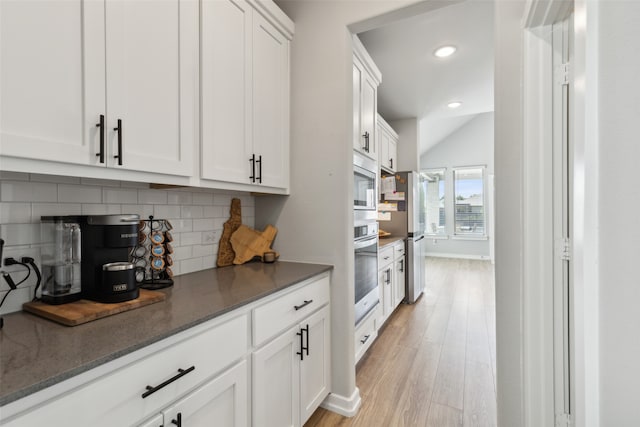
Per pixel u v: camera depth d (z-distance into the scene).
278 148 1.85
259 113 1.69
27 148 0.81
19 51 0.80
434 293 4.36
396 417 1.78
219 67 1.43
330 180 1.87
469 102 4.02
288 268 1.78
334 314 1.86
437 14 2.26
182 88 1.25
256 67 1.67
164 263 1.46
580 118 0.56
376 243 2.65
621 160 0.47
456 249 7.41
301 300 1.56
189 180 1.30
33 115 0.83
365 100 2.38
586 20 0.52
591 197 0.53
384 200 4.00
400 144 4.76
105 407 0.73
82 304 1.03
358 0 1.79
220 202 1.86
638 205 0.44
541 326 1.25
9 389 0.58
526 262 1.27
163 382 0.86
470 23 2.37
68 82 0.90
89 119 0.94
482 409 1.84
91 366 0.69
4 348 0.76
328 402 1.86
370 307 2.48
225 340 1.09
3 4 0.77
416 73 3.21
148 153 1.12
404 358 2.46
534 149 1.26
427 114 4.52
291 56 1.98
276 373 1.37
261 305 1.28
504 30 1.37
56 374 0.64
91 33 0.95
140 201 1.43
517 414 1.34
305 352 1.58
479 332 2.96
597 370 0.52
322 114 1.89
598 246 0.52
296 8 1.97
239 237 1.92
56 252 1.06
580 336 0.58
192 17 1.30
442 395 1.98
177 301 1.15
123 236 1.10
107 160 0.99
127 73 1.05
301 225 1.95
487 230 7.08
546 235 1.24
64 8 0.89
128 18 1.05
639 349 0.44
